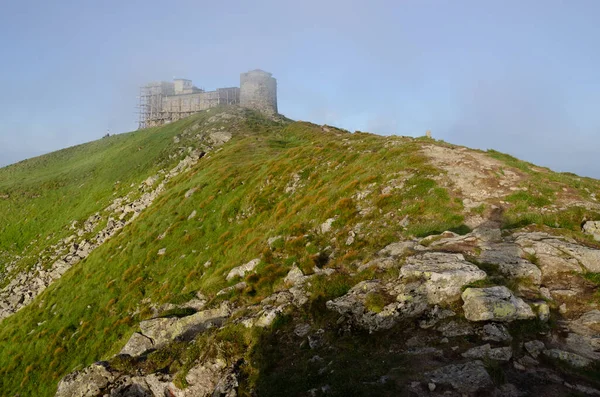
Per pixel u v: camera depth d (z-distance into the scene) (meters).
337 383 11.00
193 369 15.58
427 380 10.23
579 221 19.61
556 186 23.64
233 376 14.08
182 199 49.19
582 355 10.71
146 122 153.00
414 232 20.75
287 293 18.16
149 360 17.97
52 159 124.38
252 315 17.23
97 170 98.75
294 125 87.31
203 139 92.94
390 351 12.35
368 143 41.19
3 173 116.00
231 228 37.47
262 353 14.59
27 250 68.38
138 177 83.19
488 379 9.80
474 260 15.33
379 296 14.32
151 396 16.58
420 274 14.59
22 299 49.06
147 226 45.94
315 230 26.73
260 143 71.06
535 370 10.34
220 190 46.59
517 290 13.67
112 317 33.00
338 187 31.64
